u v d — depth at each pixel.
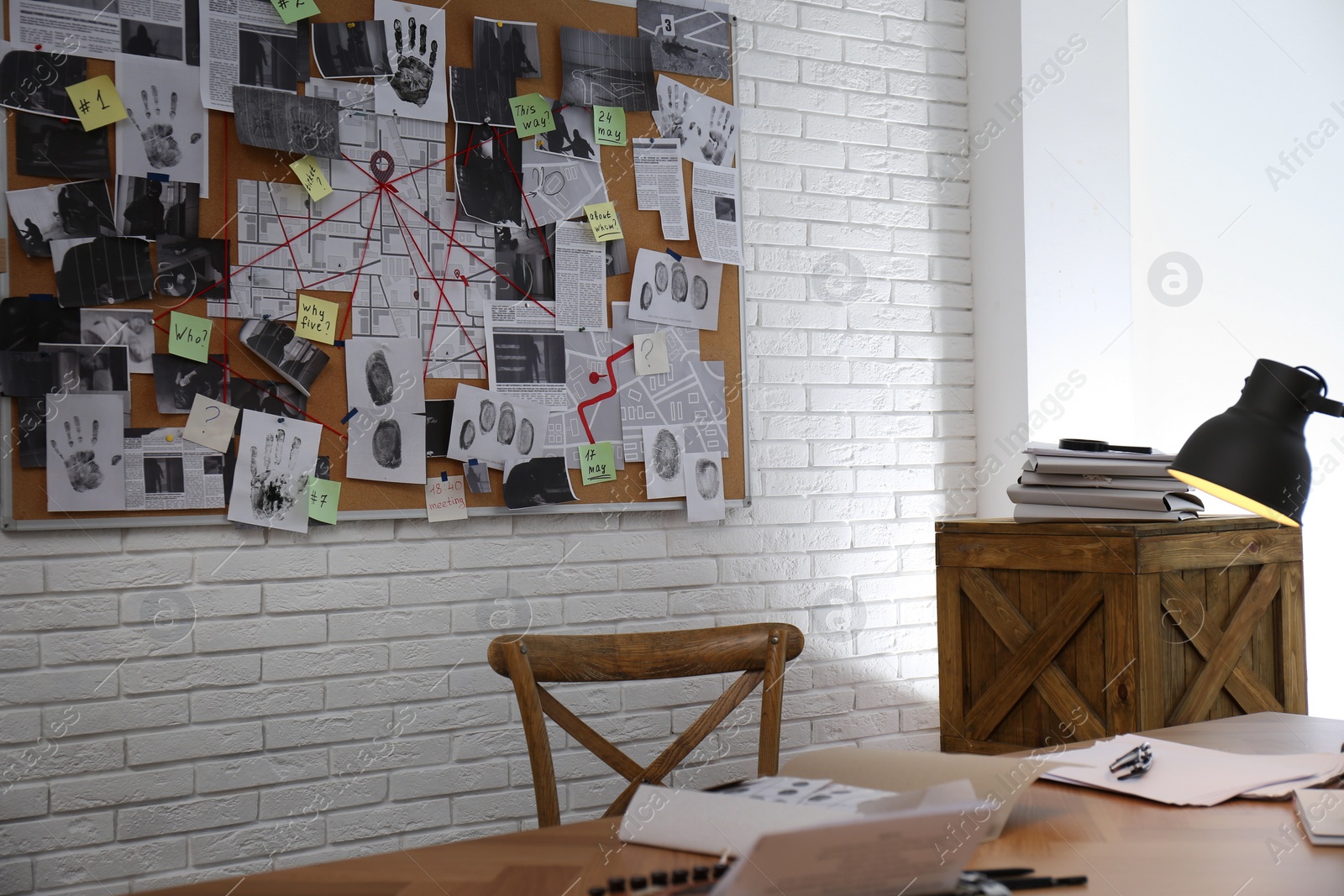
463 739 2.23
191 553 2.02
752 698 2.50
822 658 2.61
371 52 2.17
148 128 2.00
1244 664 2.08
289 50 2.10
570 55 2.36
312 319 2.11
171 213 2.01
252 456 2.05
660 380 2.43
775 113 2.61
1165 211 2.85
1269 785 1.06
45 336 1.92
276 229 2.09
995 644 2.21
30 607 1.91
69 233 1.94
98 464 1.95
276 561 2.08
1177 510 2.00
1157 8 2.87
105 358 1.96
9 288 1.90
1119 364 2.77
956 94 2.87
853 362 2.69
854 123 2.72
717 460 2.48
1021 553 2.14
